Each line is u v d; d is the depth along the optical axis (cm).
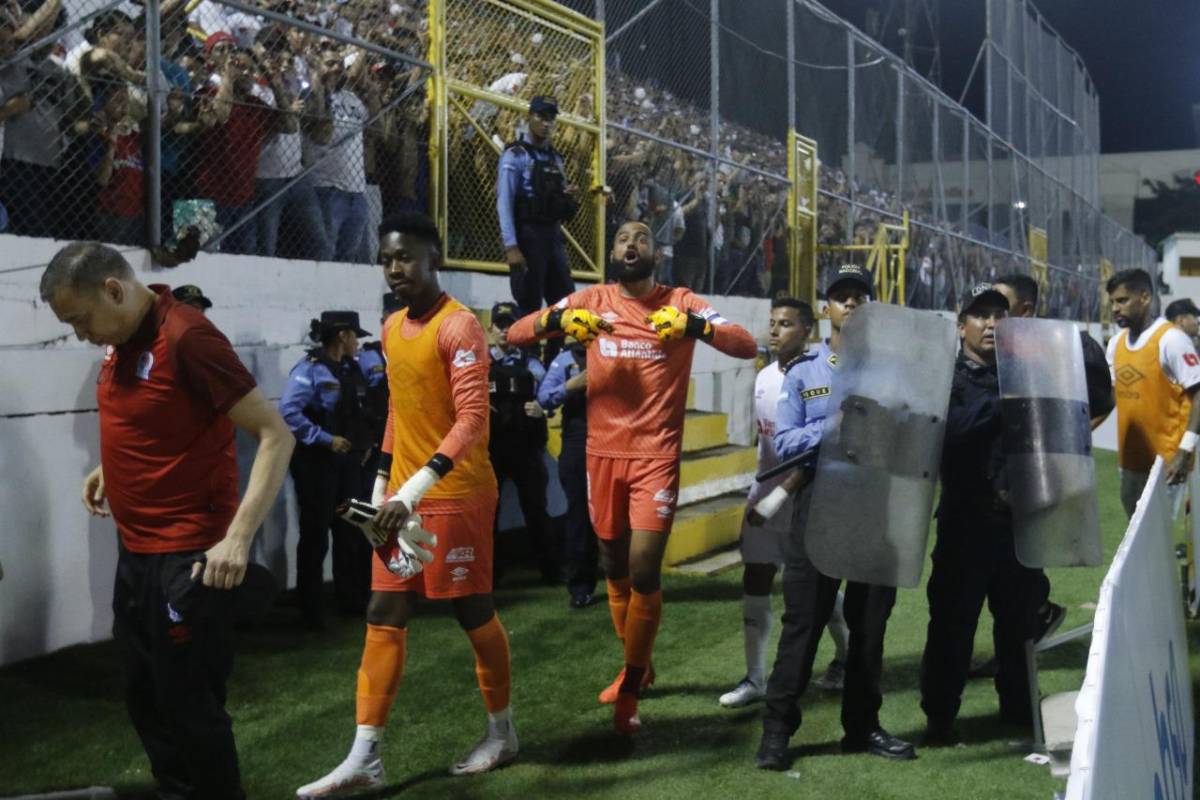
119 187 602
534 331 479
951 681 430
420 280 384
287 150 706
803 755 422
